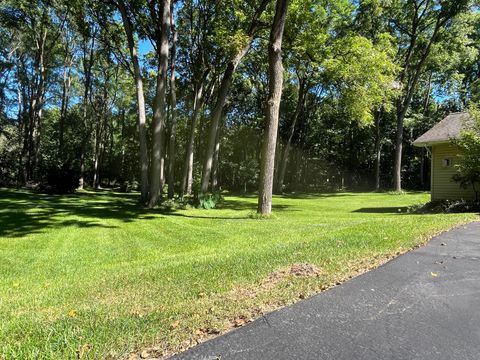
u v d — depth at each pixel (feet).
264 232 33.37
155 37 66.03
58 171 88.79
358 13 94.12
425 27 96.07
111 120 142.41
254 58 90.53
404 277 14.76
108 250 28.86
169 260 22.52
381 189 120.88
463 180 47.21
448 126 56.70
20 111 123.54
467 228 26.53
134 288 15.49
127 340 9.62
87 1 67.10
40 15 88.89
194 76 77.10
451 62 102.42
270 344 9.36
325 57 68.85
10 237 34.09
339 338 9.66
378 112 115.14
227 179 147.23
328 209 60.39
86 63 110.22
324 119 140.67
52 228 38.65
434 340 9.56
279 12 42.86
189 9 72.95
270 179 45.24
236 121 147.23
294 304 11.99
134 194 96.27
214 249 26.50
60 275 21.84
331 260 17.46
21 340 9.91
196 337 9.85
